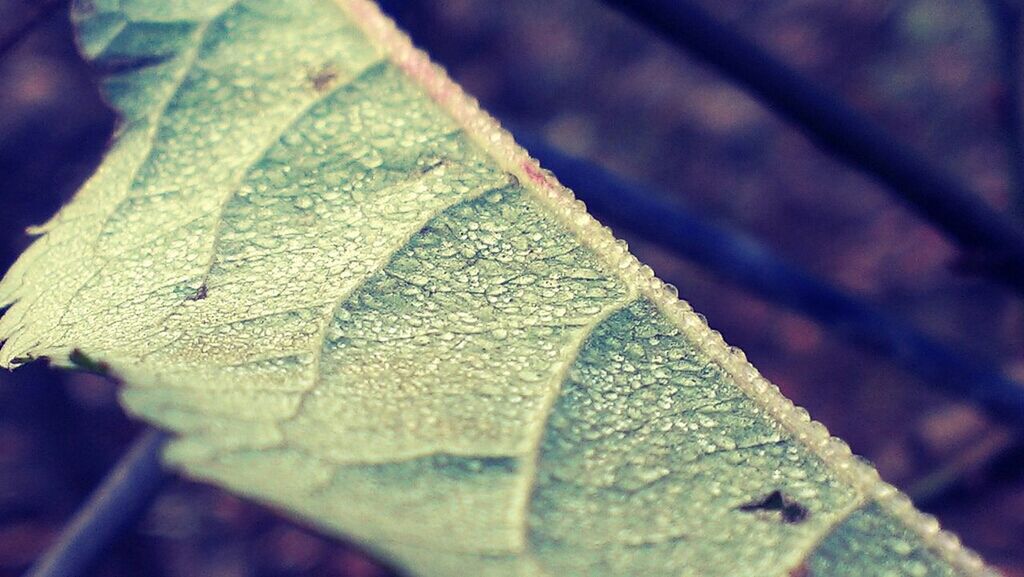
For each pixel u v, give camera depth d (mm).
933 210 244
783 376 855
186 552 731
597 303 161
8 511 698
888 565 152
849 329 301
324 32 167
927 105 940
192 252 164
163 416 158
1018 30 301
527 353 161
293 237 164
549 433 159
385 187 164
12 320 163
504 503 156
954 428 778
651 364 159
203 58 167
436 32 1061
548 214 162
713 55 216
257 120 166
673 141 1060
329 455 157
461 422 158
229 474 156
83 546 208
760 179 1022
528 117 1069
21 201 739
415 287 162
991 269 247
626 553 154
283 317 162
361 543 152
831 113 226
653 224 255
